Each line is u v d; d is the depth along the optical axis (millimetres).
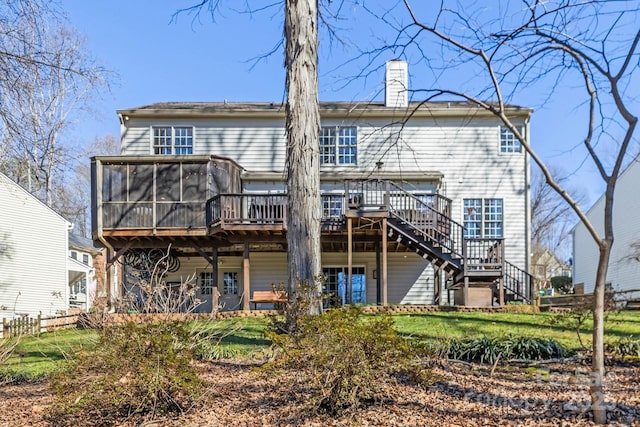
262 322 10055
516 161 15828
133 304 8391
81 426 4453
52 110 11102
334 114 15953
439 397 4828
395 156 15898
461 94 4594
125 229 13234
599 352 3854
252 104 17719
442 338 6672
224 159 14094
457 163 15844
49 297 17125
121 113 15820
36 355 7781
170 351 4445
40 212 17250
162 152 15984
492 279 12820
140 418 4520
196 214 13305
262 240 13250
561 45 4016
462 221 15625
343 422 4188
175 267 15617
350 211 12438
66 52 9289
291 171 7152
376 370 4309
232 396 5121
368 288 15875
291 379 4762
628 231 20078
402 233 12758
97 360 4336
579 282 26250
